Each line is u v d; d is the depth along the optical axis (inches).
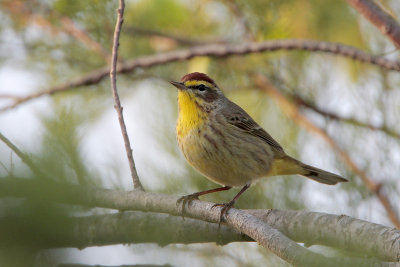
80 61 548.1
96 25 510.3
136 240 325.7
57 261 156.3
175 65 560.1
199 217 315.0
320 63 523.2
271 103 525.0
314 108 496.1
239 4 502.3
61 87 484.7
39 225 154.6
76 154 233.5
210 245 376.8
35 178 160.7
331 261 226.1
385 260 258.7
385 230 262.8
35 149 184.5
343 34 511.2
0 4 502.3
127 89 534.6
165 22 526.9
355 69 500.1
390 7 466.6
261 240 265.3
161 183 419.5
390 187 406.6
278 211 316.5
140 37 550.3
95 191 320.2
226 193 447.8
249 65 532.4
